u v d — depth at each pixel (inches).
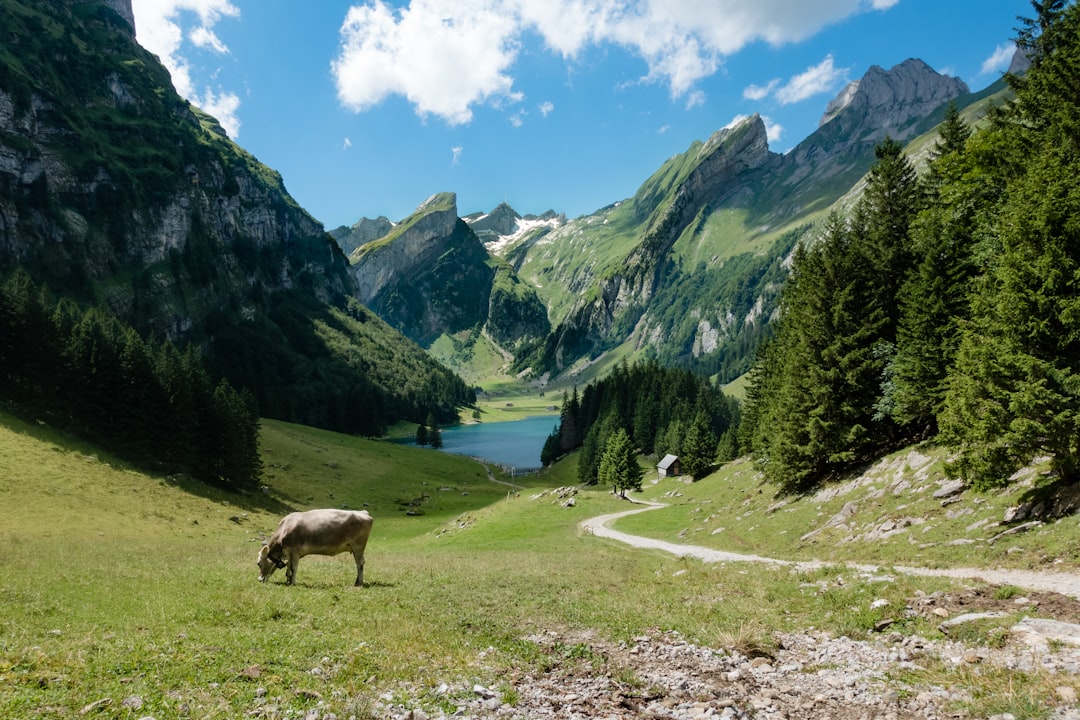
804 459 1780.3
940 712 340.5
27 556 1023.0
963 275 1444.4
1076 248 847.1
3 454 2375.7
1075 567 673.0
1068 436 804.0
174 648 400.5
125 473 2733.8
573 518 2532.0
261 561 759.7
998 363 898.7
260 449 4426.7
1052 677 358.0
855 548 1147.3
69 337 3324.3
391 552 1814.7
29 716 276.8
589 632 560.4
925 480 1264.8
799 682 413.7
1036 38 1333.7
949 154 1648.6
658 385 6318.9
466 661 436.1
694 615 636.7
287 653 407.8
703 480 3430.1
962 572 784.9
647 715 348.2
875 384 1691.7
